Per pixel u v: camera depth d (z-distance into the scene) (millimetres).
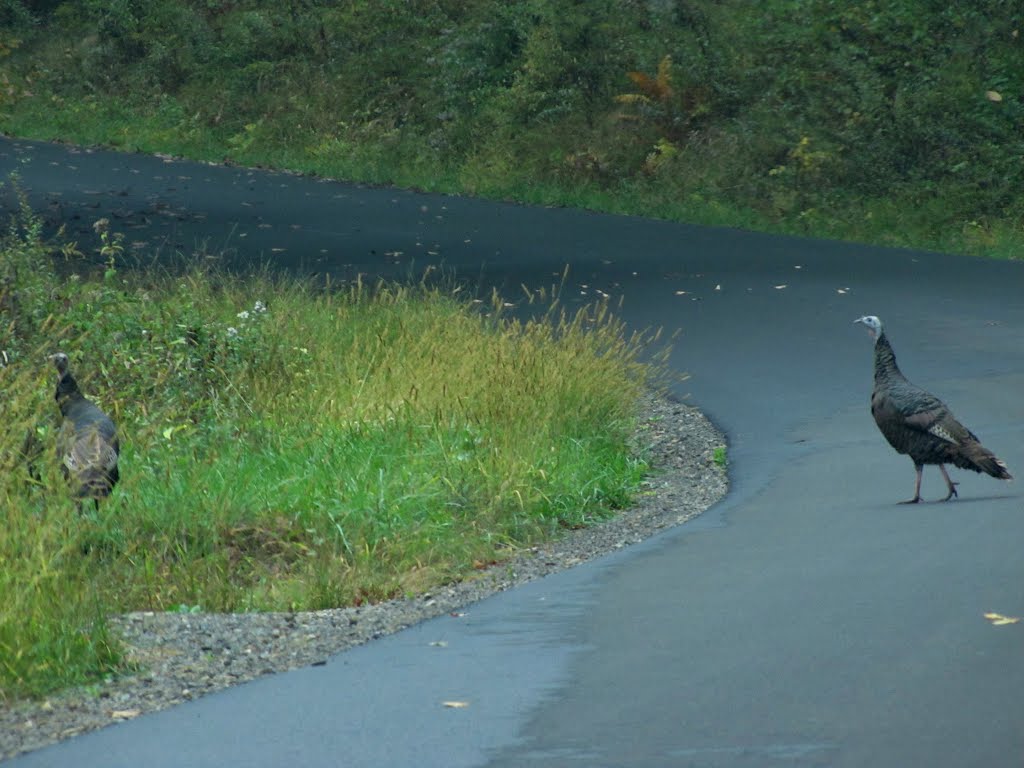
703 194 81938
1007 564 20016
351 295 46625
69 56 114438
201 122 103750
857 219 75875
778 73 90125
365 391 33469
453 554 25562
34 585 19109
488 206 80125
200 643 19594
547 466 30156
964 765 13164
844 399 37844
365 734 15242
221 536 25594
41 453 25016
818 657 16672
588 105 93250
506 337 37750
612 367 37031
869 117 82938
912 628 17453
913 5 90125
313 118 100188
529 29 101250
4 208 69938
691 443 34906
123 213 70188
